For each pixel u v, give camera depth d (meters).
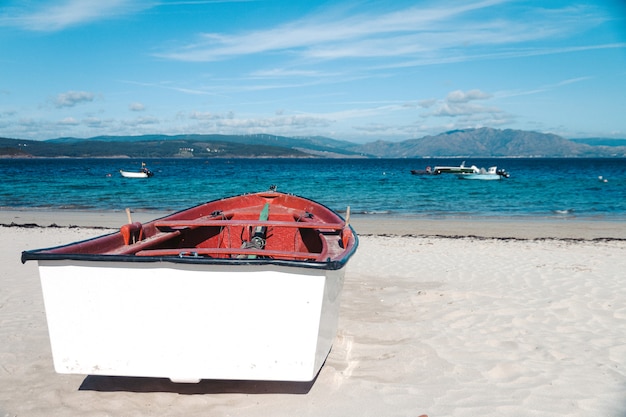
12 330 5.30
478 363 4.46
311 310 3.35
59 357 3.51
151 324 3.42
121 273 3.38
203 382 4.11
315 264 3.28
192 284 3.36
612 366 4.35
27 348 4.82
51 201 23.81
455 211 20.52
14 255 9.52
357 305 6.37
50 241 11.32
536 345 4.89
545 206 22.42
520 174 56.09
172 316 3.41
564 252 10.38
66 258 3.35
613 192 29.61
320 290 3.33
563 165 100.88
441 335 5.20
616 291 6.89
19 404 3.73
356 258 9.73
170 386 4.04
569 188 32.78
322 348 3.67
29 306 6.17
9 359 4.55
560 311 5.99
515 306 6.23
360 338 5.13
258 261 3.30
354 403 3.72
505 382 4.06
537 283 7.48
